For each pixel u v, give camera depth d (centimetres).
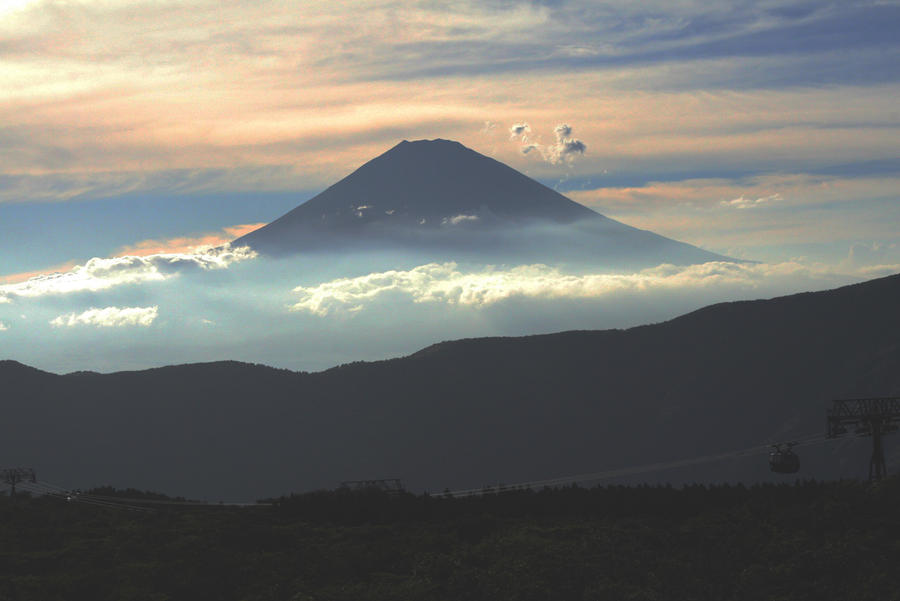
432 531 8675
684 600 7006
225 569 7800
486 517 8950
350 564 7912
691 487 9706
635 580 7306
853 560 7350
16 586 7306
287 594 7294
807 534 7950
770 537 7981
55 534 8781
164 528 9062
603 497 9506
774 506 8669
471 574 7481
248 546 8456
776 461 8831
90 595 7288
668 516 8850
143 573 7650
